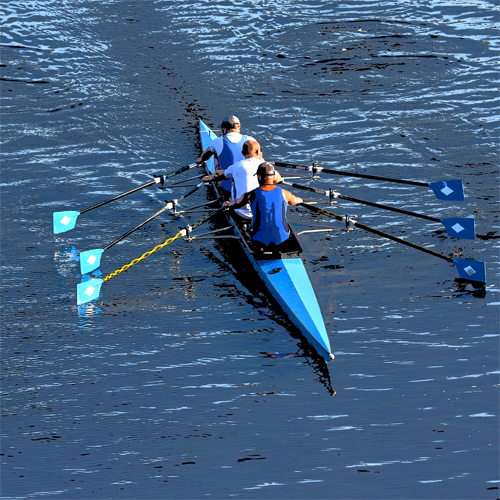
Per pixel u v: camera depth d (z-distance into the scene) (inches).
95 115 2679.6
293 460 1063.0
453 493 987.3
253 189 1539.1
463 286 1536.7
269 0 3873.0
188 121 2600.9
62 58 3223.4
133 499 1003.3
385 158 2240.4
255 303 1513.3
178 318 1469.0
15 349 1384.1
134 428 1149.7
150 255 1753.2
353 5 3735.2
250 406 1189.1
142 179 2208.4
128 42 3383.4
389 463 1048.2
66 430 1152.2
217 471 1048.2
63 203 2060.8
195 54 3218.5
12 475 1056.8
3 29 3538.4
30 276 1673.2
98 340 1405.0
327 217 1911.9
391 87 2783.0
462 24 3395.7
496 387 1205.7
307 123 2527.1
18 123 2628.0
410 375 1249.4
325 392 1215.6
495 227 1787.6
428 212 1895.9
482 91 2709.2
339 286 1551.4
